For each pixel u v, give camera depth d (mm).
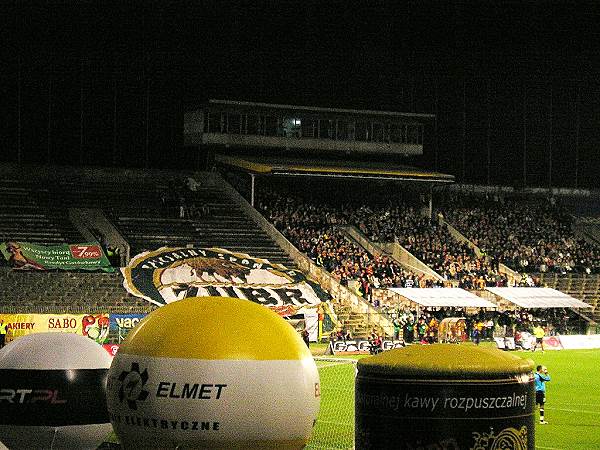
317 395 11648
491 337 62656
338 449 23297
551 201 86750
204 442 10875
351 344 55312
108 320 47625
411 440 8953
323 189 78812
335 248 68438
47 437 14555
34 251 58062
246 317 11367
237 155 78562
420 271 69125
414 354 9281
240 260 62375
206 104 75750
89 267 58688
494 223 79250
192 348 10953
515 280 70625
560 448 25469
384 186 80750
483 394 8906
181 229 68250
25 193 68688
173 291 58281
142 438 11086
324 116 79812
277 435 11086
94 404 14750
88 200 69688
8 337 44781
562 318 67062
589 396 36906
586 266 76125
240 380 10875
